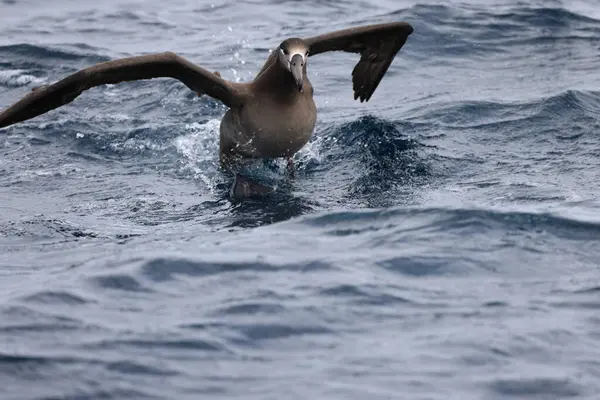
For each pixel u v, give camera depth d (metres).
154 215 14.69
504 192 14.37
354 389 8.20
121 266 11.16
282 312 9.77
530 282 10.49
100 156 17.69
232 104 16.00
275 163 16.64
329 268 10.91
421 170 15.95
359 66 17.58
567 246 11.43
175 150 17.84
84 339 9.16
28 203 15.43
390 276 10.71
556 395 8.09
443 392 8.14
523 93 19.62
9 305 10.00
